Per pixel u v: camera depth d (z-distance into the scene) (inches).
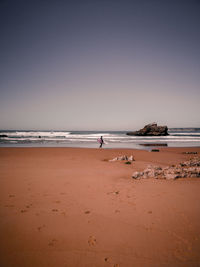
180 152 664.4
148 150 745.6
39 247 102.1
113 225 126.7
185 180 249.0
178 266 89.0
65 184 226.2
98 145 1008.9
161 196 183.8
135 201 170.4
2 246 102.5
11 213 143.2
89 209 152.5
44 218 135.5
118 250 100.5
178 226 125.7
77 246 103.5
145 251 99.8
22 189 204.8
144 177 262.5
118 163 405.7
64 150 677.3
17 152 612.7
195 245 105.1
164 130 2294.5
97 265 89.1
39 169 323.0
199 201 169.9
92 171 308.8
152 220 134.0
